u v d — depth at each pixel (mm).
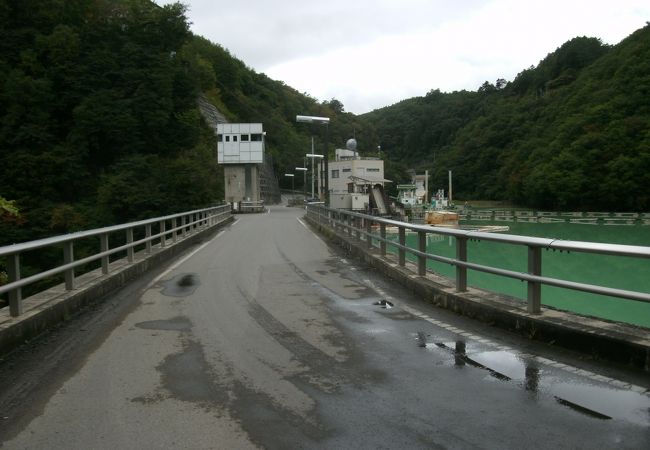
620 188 36375
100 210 36562
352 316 7539
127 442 3660
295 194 121062
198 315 7719
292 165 120500
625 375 4754
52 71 45875
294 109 142750
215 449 3539
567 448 3445
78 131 43344
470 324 6832
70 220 33500
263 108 125375
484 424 3848
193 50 100125
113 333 6691
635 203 36125
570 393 4387
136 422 3990
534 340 5965
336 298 8930
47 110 44094
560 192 40281
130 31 53375
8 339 5828
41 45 46594
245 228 28594
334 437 3688
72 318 7539
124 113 44938
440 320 7137
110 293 9508
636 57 51406
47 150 41188
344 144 137000
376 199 57156
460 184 94438
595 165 39062
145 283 10648
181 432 3809
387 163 117438
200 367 5312
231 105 113438
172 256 15461
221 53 120500
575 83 72000
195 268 12898
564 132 48656
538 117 84688
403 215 54562
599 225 25250
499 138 92312
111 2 57031
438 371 5062
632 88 46969
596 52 100250
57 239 7570
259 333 6652
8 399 4484
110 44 50938
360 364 5344
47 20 50094
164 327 7000
